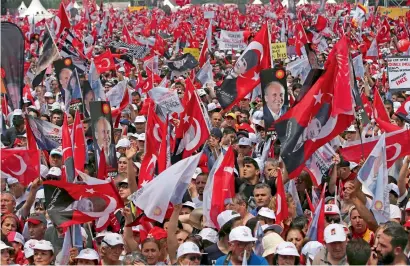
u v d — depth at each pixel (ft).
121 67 276.82
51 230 100.83
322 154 114.62
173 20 586.45
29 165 110.63
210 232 95.04
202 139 121.90
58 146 129.29
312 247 87.92
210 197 103.91
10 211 108.47
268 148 128.26
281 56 236.84
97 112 116.98
